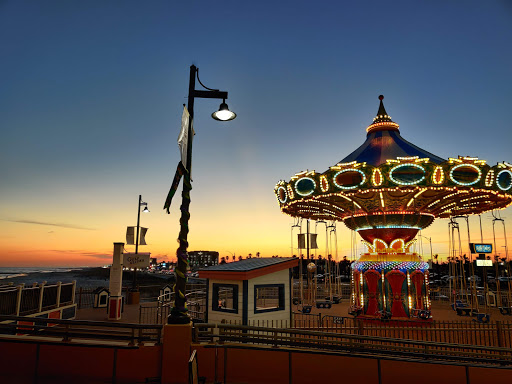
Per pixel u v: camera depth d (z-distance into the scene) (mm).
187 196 8156
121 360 7664
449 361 8367
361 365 7922
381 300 18844
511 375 7797
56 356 7770
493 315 21312
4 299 12945
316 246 27312
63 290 17422
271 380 7914
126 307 23234
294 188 19453
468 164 16359
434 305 26797
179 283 7875
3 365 7797
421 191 17984
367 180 17094
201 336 8305
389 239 20062
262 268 12758
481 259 23688
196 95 8531
